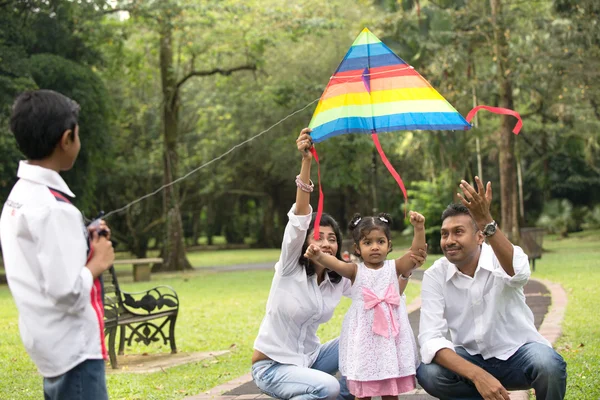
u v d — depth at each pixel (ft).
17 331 38.75
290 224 14.76
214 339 34.58
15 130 10.94
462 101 87.66
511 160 86.33
